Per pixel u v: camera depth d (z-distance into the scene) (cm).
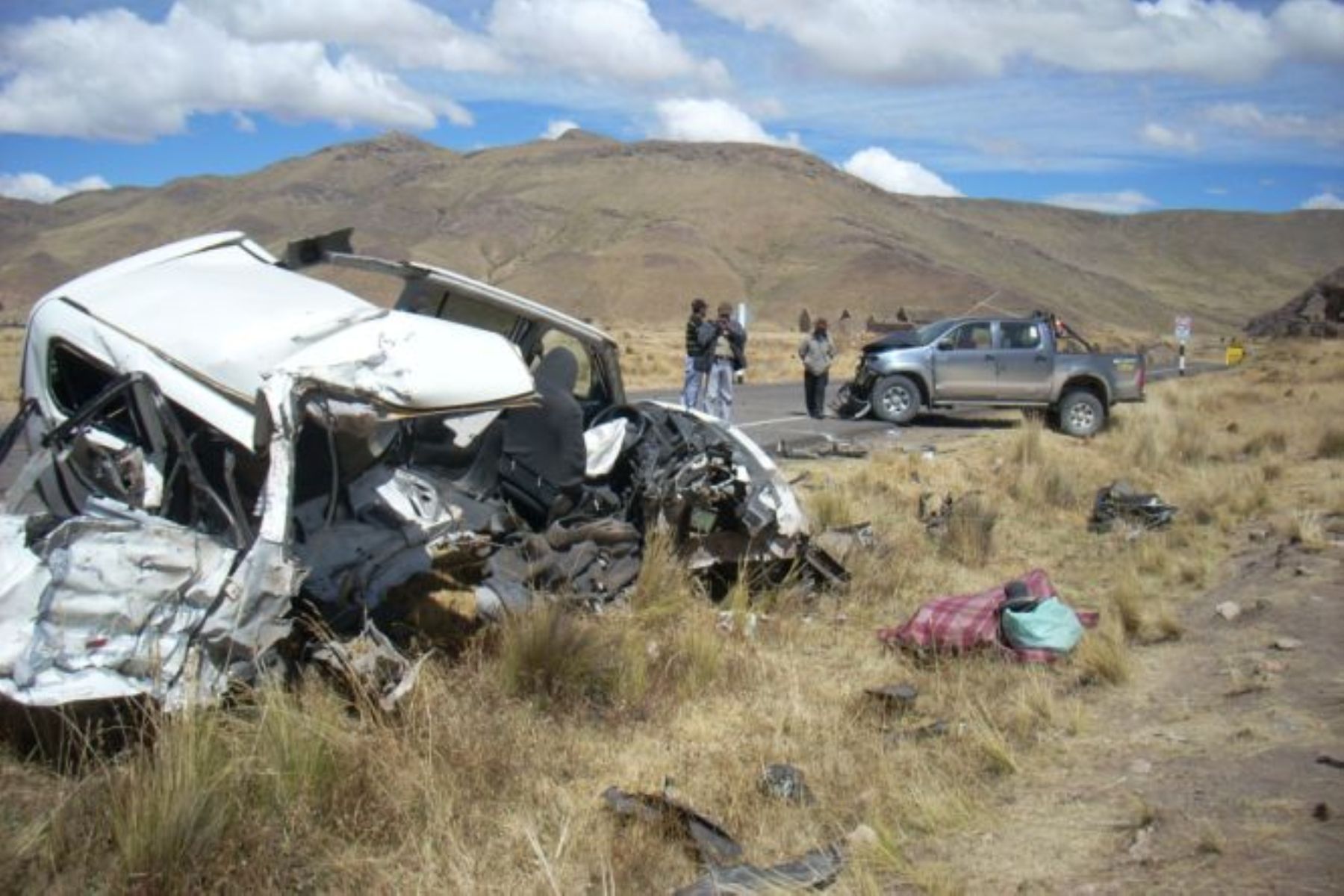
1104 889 400
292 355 555
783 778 498
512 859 428
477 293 768
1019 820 467
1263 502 1195
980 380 1909
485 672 571
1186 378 3288
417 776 465
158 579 468
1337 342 5575
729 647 679
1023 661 673
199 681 469
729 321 1634
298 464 578
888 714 597
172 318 582
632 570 713
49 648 452
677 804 459
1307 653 675
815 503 1022
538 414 706
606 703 585
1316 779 478
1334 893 376
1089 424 1892
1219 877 397
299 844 418
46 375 603
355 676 502
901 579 861
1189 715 584
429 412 552
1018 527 1116
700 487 743
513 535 671
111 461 553
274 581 482
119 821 405
